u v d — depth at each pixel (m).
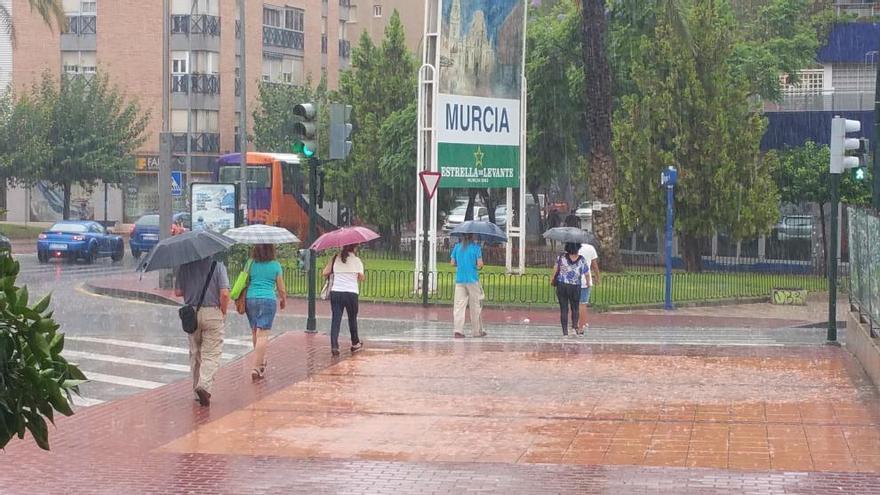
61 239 38.31
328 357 16.75
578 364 16.05
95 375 15.27
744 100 35.31
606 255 32.16
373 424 11.75
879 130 20.98
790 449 10.38
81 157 54.16
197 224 28.89
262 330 14.70
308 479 9.41
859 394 13.38
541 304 25.42
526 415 12.19
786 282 31.72
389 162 41.56
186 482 9.34
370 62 45.12
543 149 40.28
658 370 15.44
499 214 50.59
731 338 20.17
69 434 11.26
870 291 15.14
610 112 32.12
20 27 60.22
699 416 12.05
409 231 57.41
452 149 27.50
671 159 33.94
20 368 4.53
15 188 59.16
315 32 67.62
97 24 59.59
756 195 34.41
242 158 33.53
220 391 13.83
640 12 37.97
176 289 13.02
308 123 19.36
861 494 8.71
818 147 36.75
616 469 9.65
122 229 60.56
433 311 24.92
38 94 58.34
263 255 14.72
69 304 25.27
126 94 57.72
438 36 26.83
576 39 39.22
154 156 59.34
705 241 38.72
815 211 39.09
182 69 59.53
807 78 48.69
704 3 35.28
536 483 9.19
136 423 11.86
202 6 59.28
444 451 10.45
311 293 19.78
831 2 53.09
